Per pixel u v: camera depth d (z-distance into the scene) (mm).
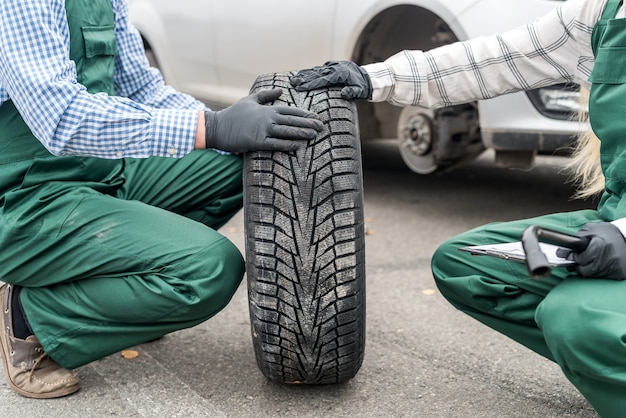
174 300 1956
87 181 2150
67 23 2027
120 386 2242
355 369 2072
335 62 2078
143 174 2367
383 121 4160
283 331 1944
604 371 1537
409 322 2732
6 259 2023
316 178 1902
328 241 1905
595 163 2170
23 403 2143
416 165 3896
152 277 1973
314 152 1912
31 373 2148
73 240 1988
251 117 1908
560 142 3307
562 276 1802
